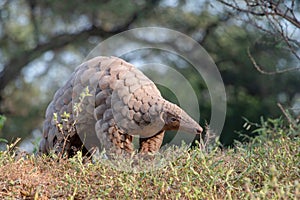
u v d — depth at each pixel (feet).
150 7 74.13
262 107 69.46
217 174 28.76
